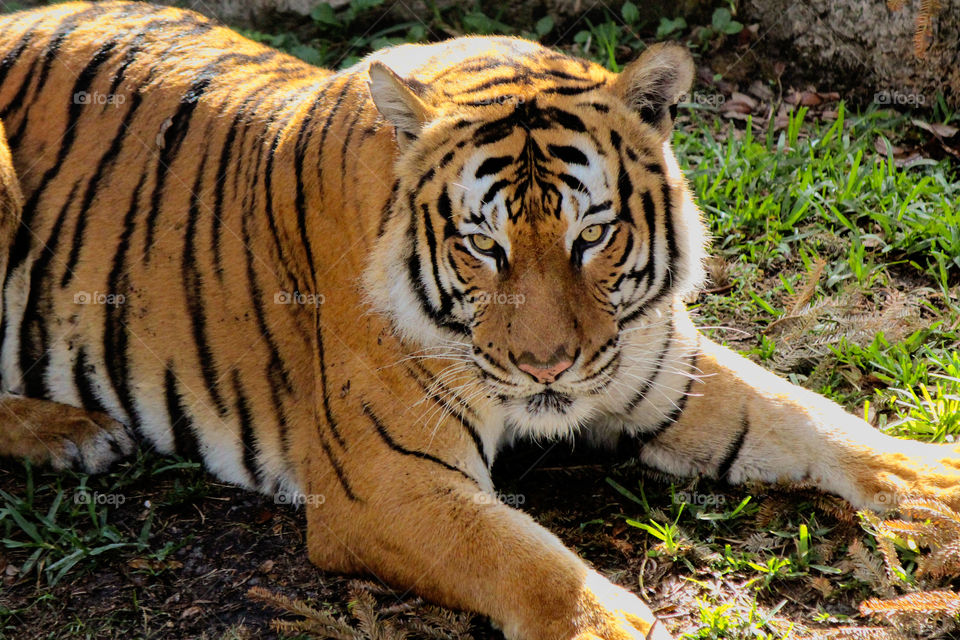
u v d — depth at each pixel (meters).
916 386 7.68
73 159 7.77
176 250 7.48
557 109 6.15
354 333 6.60
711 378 7.06
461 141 6.12
